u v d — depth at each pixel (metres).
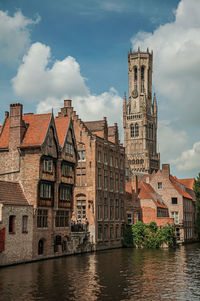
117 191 74.00
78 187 66.06
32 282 33.59
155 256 55.75
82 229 62.53
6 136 51.41
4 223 41.56
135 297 29.00
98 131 71.94
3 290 30.42
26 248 45.19
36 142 48.53
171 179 98.19
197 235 102.19
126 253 60.00
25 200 47.06
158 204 82.62
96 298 28.47
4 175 49.34
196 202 101.81
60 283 33.41
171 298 28.83
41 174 48.19
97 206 65.50
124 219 75.56
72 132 56.62
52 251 50.56
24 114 54.75
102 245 65.94
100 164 67.88
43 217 48.97
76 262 46.94
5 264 41.72
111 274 38.66
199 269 42.50
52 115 50.97
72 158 56.19
